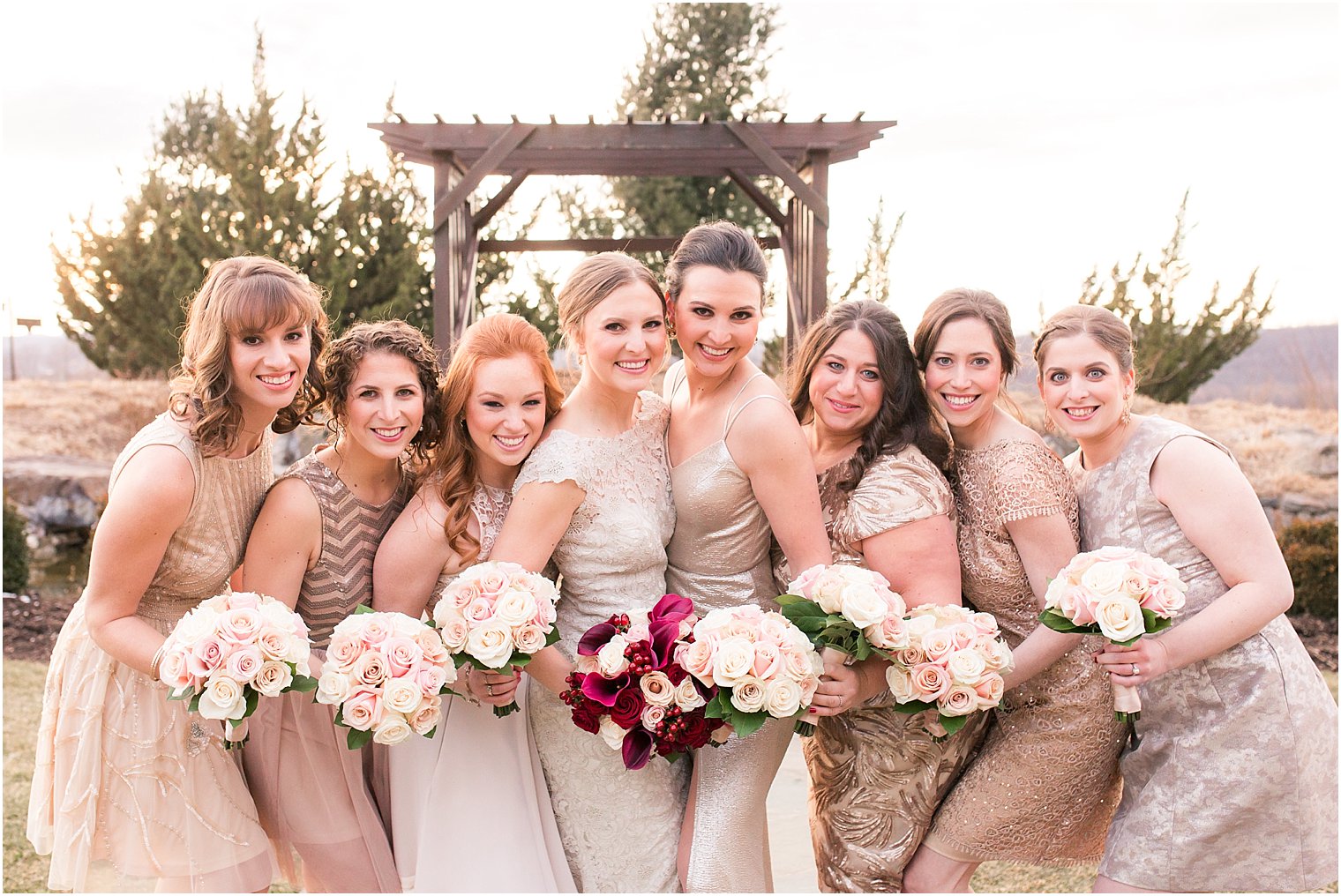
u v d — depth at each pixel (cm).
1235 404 1062
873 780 265
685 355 262
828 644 231
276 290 239
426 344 260
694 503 258
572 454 246
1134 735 267
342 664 221
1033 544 254
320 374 257
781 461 247
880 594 230
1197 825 247
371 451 250
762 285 259
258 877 254
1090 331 262
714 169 713
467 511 257
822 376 261
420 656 221
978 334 257
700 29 1284
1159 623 226
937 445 267
